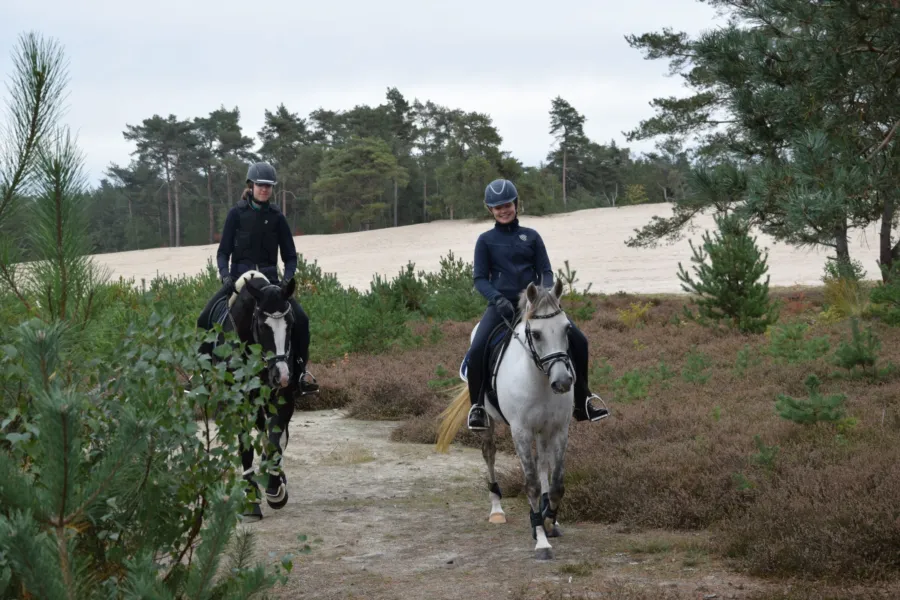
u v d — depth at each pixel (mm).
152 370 3707
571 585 5023
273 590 5020
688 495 6406
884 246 20094
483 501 7473
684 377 11789
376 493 7863
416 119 131500
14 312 3688
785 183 9688
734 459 6945
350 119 121500
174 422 3627
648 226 25531
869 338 10367
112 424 3527
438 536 6336
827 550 4926
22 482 2572
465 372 6828
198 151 115625
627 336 17031
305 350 7301
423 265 49906
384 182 114438
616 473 7008
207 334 4281
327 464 9219
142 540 3477
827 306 18375
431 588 5098
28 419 3486
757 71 12203
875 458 6336
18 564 2346
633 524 6289
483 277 6344
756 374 11688
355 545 6121
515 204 6414
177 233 116312
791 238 18172
